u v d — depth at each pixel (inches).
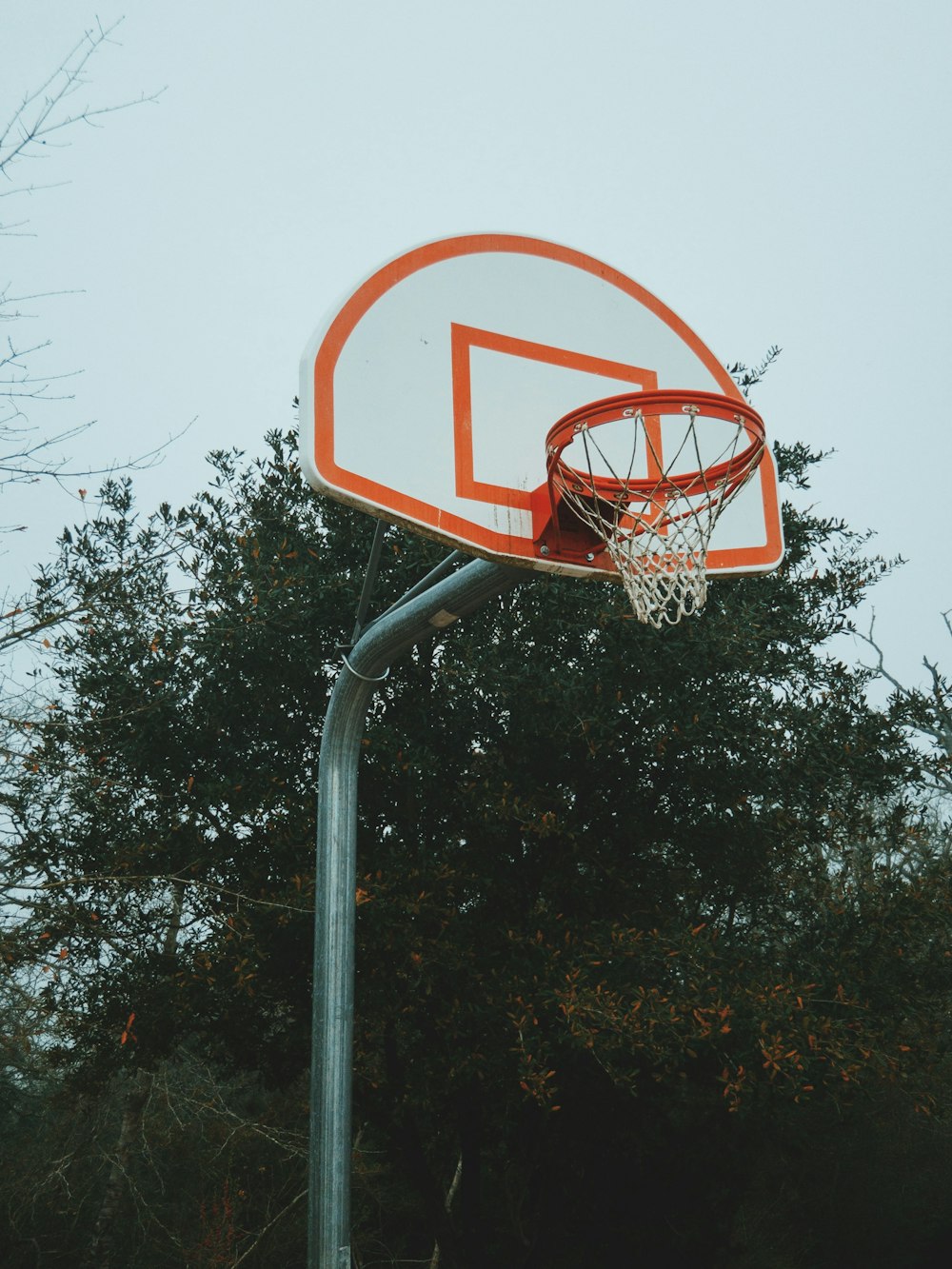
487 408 200.8
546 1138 371.6
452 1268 506.3
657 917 374.3
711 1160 375.9
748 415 190.7
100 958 339.3
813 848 414.6
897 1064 328.8
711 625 343.3
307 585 353.4
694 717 339.6
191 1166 591.2
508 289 213.5
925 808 448.5
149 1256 541.3
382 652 200.4
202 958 319.3
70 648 352.8
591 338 219.8
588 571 195.5
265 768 349.1
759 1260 594.2
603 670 348.2
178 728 357.1
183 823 340.5
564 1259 397.1
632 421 191.9
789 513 410.9
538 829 337.7
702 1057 323.3
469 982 328.8
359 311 194.4
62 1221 551.5
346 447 182.9
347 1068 188.7
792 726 367.6
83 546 361.7
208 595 355.3
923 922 373.7
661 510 190.9
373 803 369.4
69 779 295.1
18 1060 374.6
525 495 198.2
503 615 368.8
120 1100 547.2
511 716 358.0
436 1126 383.9
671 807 378.9
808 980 350.6
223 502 385.7
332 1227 180.5
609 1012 303.0
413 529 185.2
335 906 195.8
